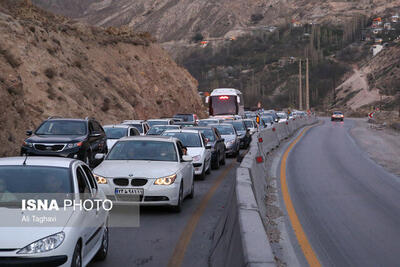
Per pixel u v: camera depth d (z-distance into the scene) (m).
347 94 180.38
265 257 5.44
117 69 53.41
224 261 7.03
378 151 28.94
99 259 7.92
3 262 5.86
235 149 25.66
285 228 10.45
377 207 12.78
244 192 8.54
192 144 18.31
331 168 20.73
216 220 11.00
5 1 45.94
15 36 34.59
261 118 42.75
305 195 14.38
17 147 23.34
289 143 33.91
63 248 6.08
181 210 12.04
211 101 49.09
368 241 9.48
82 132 19.17
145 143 13.07
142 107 51.97
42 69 35.41
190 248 8.71
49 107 32.00
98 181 11.45
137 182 11.39
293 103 174.50
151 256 8.20
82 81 41.78
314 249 8.90
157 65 64.75
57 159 7.75
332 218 11.44
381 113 100.69
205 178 18.09
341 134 45.34
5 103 24.09
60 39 45.28
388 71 177.12
